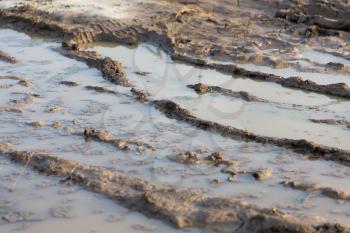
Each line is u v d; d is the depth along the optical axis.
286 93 17.52
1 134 14.63
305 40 22.08
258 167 13.05
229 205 11.12
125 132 14.80
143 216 11.05
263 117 15.80
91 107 16.36
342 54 20.69
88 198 11.72
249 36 22.56
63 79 18.58
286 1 26.91
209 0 27.48
